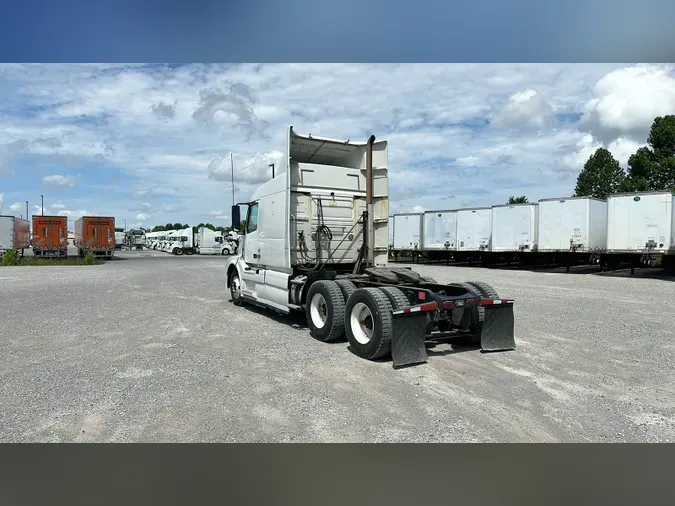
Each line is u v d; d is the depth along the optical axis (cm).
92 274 2238
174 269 2658
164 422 426
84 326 880
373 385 527
